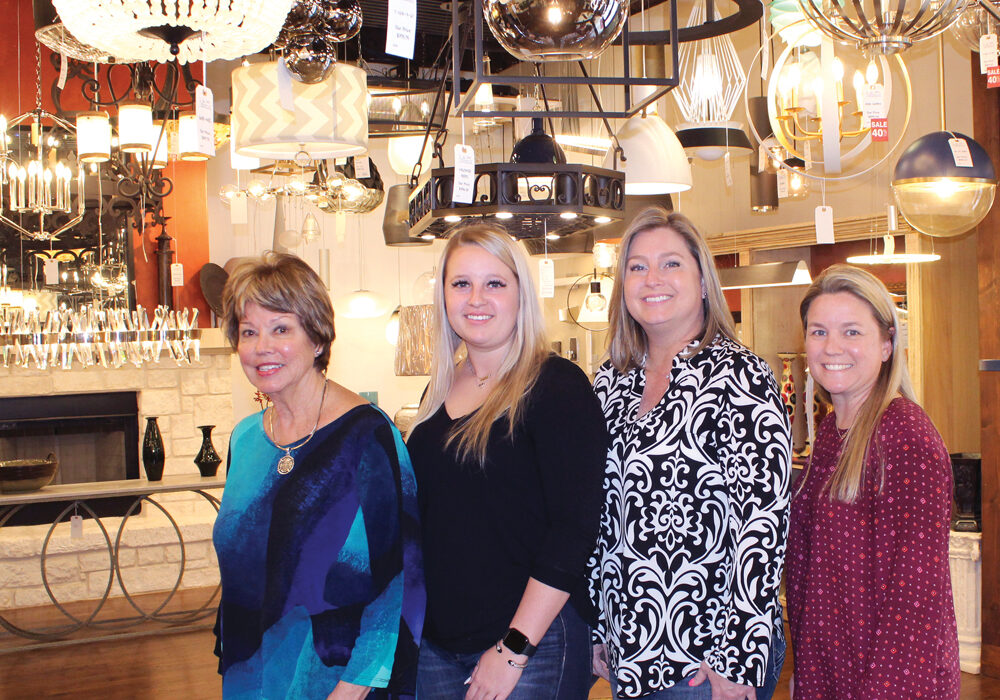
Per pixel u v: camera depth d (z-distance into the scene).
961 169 2.85
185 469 6.39
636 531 1.92
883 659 1.77
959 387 4.63
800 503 2.06
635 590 1.91
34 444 6.25
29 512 6.14
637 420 1.98
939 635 1.76
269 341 1.90
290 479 1.88
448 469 1.96
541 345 2.02
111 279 6.26
